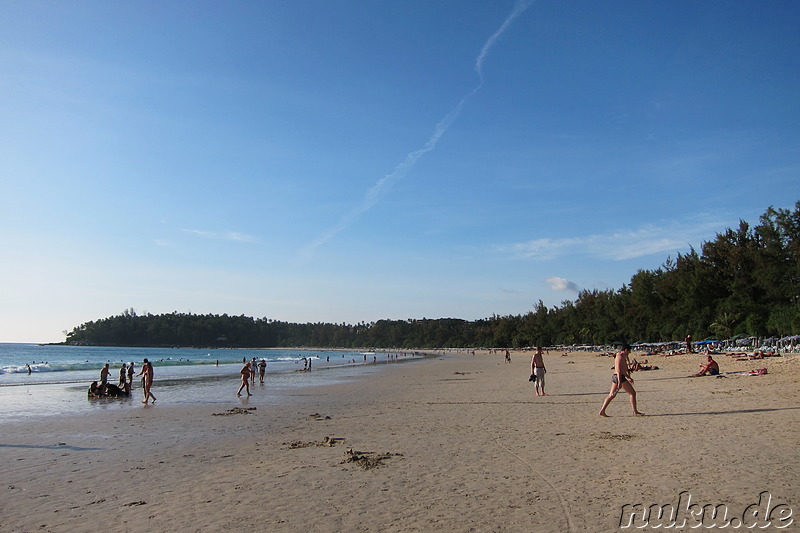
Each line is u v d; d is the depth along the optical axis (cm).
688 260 7175
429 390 2705
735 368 2811
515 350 13912
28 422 1720
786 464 802
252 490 808
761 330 5147
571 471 838
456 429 1323
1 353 13150
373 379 4031
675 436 1068
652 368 3291
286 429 1455
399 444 1144
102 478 938
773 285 5381
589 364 5359
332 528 621
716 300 6206
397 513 667
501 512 653
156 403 2306
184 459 1084
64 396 2712
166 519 681
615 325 9681
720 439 1009
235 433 1415
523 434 1198
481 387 2758
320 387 3197
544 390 2198
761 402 1475
